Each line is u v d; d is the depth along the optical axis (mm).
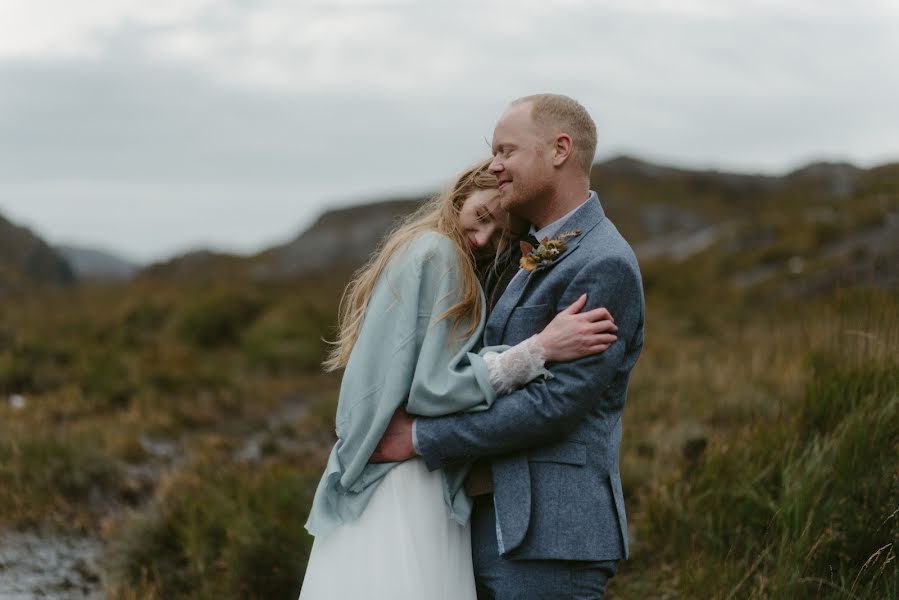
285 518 4691
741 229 27922
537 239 2930
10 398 8844
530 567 2803
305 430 8312
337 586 2811
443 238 2947
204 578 4355
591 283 2758
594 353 2684
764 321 13617
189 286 23234
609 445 2889
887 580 3352
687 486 4668
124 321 15625
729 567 3840
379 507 2842
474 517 2969
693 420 6551
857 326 4781
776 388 7094
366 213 61281
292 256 52844
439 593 2801
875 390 4227
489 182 3008
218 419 8805
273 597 4242
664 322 15633
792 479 4004
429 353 2799
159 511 5035
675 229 67938
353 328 3074
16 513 5426
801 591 3449
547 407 2682
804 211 32281
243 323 14781
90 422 7773
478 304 2924
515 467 2795
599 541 2795
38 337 11172
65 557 4914
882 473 3807
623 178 81688
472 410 2736
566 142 2861
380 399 2828
